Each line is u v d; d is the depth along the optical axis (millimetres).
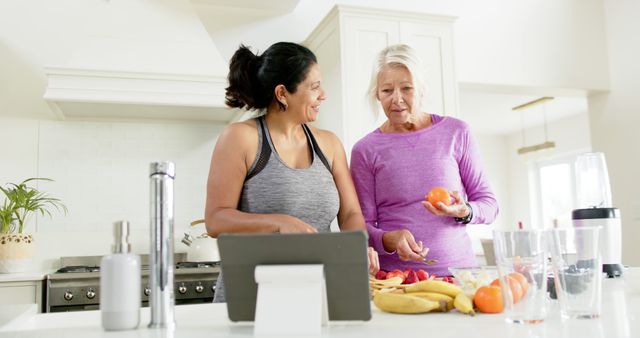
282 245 928
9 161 3471
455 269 1197
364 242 909
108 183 3615
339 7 3504
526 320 946
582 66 4855
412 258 1597
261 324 905
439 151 1885
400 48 1883
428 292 1105
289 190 1551
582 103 7387
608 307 1087
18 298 2900
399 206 1877
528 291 950
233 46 4059
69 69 3033
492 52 4586
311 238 920
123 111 3455
